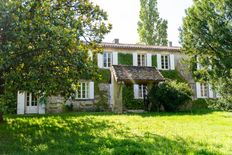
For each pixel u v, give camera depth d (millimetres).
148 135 9469
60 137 9352
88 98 24203
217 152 6742
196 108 26188
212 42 17844
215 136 9367
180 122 13750
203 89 27562
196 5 18766
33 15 10102
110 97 24547
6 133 10352
